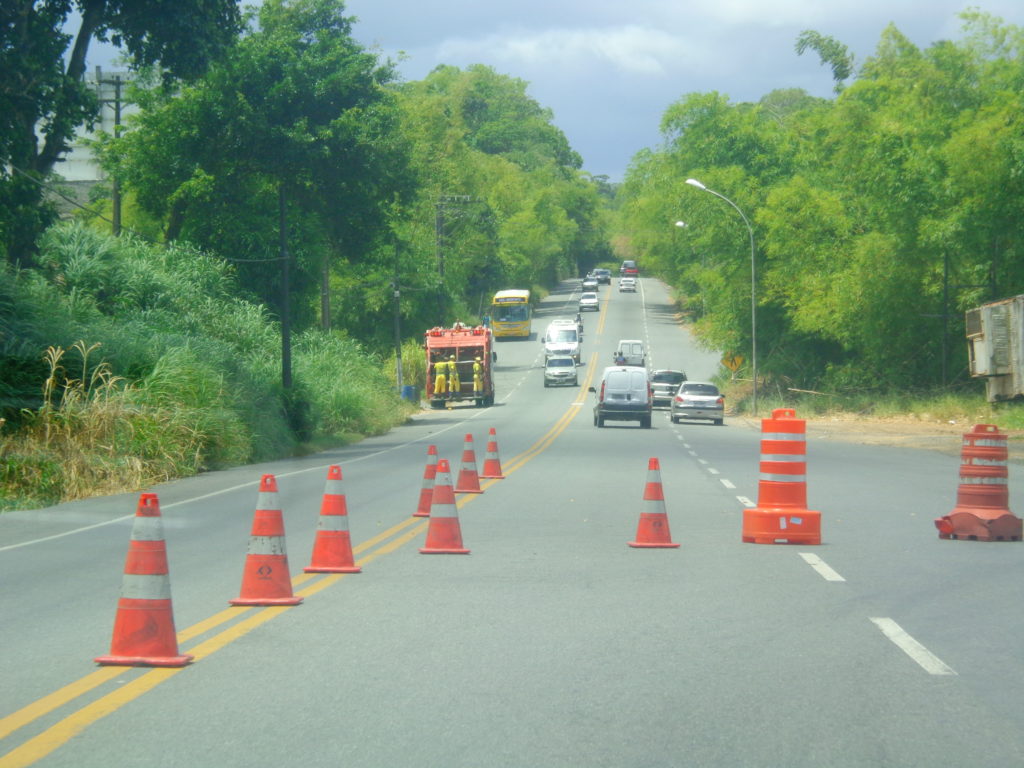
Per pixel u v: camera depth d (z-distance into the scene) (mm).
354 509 23328
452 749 7562
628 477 30766
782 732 7953
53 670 9891
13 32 41281
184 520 22328
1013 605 12711
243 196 71125
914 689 9156
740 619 11953
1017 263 58812
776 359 85438
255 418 43281
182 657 10039
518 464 35688
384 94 75750
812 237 74438
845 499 24578
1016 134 55156
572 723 8172
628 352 117875
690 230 90188
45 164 44219
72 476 28422
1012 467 34500
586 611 12398
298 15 75625
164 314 49062
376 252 88375
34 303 35688
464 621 11875
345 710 8523
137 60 48938
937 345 68625
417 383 102938
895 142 62625
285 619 12008
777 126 107438
